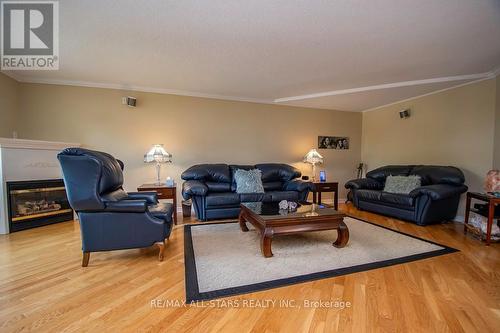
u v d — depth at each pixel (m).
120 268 1.98
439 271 1.96
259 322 1.34
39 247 2.45
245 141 4.62
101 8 1.92
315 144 5.12
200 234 2.90
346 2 1.80
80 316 1.38
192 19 2.05
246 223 3.36
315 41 2.41
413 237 2.80
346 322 1.35
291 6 1.86
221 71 3.26
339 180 5.34
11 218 2.93
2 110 3.27
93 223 2.00
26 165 3.09
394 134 4.73
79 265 2.04
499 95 3.15
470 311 1.44
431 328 1.30
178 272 1.92
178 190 4.25
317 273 1.91
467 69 3.11
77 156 1.93
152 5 1.87
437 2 1.79
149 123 4.08
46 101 3.65
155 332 1.26
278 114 4.82
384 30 2.18
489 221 2.57
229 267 2.01
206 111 4.37
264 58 2.83
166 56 2.79
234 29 2.21
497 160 3.17
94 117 3.83
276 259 2.17
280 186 4.21
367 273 1.92
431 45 2.46
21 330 1.26
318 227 2.35
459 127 3.63
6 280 1.78
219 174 3.93
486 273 1.93
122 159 3.97
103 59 2.90
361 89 3.91
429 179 3.64
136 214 2.07
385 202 3.75
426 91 3.96
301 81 3.63
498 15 1.94
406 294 1.63
